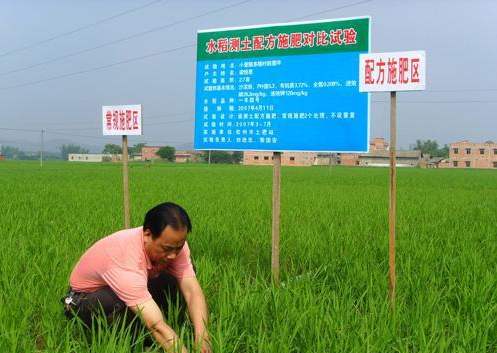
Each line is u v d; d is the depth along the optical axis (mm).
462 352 3986
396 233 9727
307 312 4555
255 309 4703
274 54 6930
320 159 133625
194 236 9414
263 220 11586
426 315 4766
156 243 4039
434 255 7617
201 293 4562
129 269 4109
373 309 4750
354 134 6496
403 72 5305
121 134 8688
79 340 4129
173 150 150125
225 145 7273
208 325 4352
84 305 4395
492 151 128125
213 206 14477
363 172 62906
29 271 5965
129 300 4070
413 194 22438
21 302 4891
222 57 7285
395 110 5434
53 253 7262
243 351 4285
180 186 24719
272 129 6941
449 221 11984
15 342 3900
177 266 4551
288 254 8328
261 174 45969
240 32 7141
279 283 5992
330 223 11164
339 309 4793
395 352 4230
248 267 7344
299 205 15578
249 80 7102
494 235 9719
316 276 6555
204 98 7430
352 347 4051
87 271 4352
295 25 6793
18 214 11938
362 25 6438
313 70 6703
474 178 48625
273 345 3965
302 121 6770
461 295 5613
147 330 4516
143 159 163375
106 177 35219
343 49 6535
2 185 24609
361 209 14531
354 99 6488
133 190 21328
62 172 45719
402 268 6676
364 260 7070
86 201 15781
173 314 4719
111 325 4414
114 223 10508
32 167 64125
